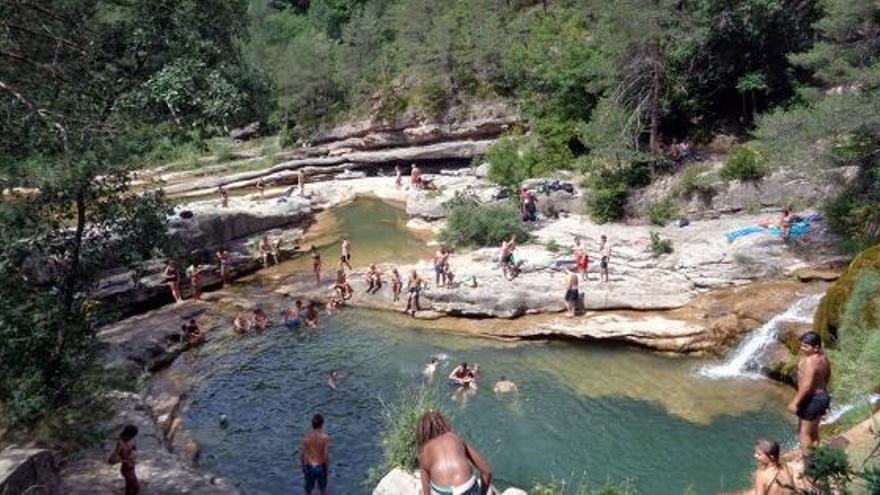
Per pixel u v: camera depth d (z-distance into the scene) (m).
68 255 14.13
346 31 60.81
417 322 25.30
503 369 21.19
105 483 13.70
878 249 17.12
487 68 48.56
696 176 30.88
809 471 5.26
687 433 16.84
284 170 50.84
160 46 13.45
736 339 20.78
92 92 12.68
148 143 13.30
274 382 21.22
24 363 12.78
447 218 35.62
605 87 37.03
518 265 27.39
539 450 16.53
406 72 52.56
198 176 51.28
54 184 12.17
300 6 89.12
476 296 24.92
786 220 25.20
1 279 12.74
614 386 19.61
